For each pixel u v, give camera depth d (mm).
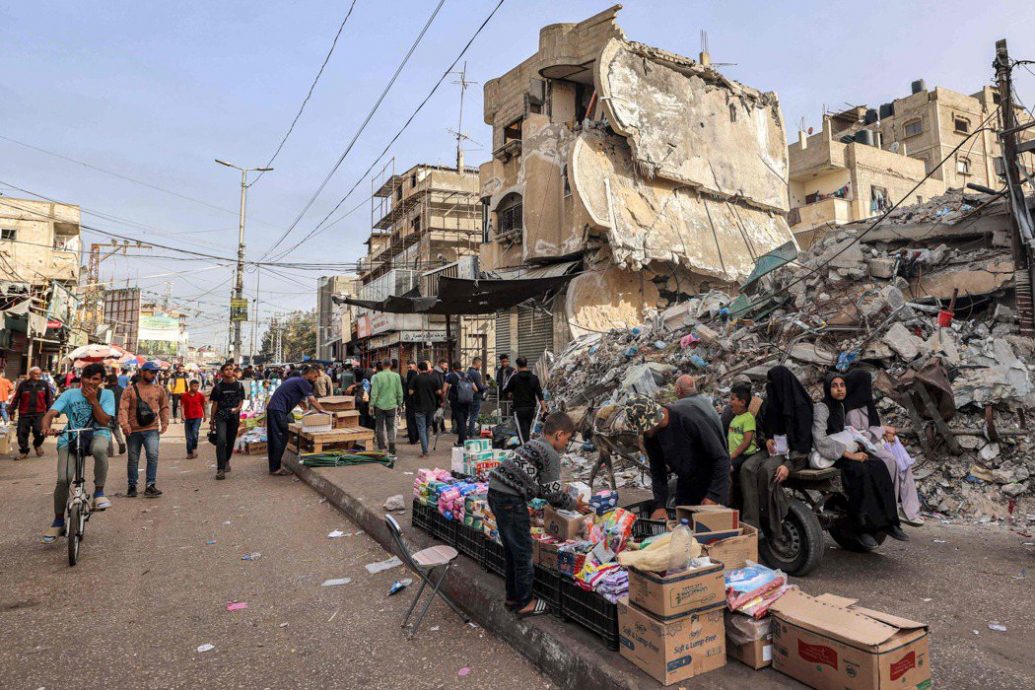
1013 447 6535
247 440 12766
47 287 27062
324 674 3438
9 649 3746
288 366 38719
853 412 5098
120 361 16875
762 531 4836
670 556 2938
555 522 4039
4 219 30391
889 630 2725
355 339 39688
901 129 37375
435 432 12148
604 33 18938
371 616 4254
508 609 3811
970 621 3805
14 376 22953
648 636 2939
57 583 4902
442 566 4574
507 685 3273
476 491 5090
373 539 6168
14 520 6934
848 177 29484
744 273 18953
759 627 3059
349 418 11375
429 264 33000
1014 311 8203
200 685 3326
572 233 18078
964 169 36219
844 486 4773
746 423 5023
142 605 4465
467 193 35531
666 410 4535
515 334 20375
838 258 10258
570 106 20859
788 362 8602
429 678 3365
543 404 11602
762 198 20922
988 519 6078
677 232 18109
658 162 17906
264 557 5605
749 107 21359
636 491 7840
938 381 6773
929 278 9414
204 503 7844
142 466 11109
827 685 2746
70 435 5797
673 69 19266
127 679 3395
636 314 18125
